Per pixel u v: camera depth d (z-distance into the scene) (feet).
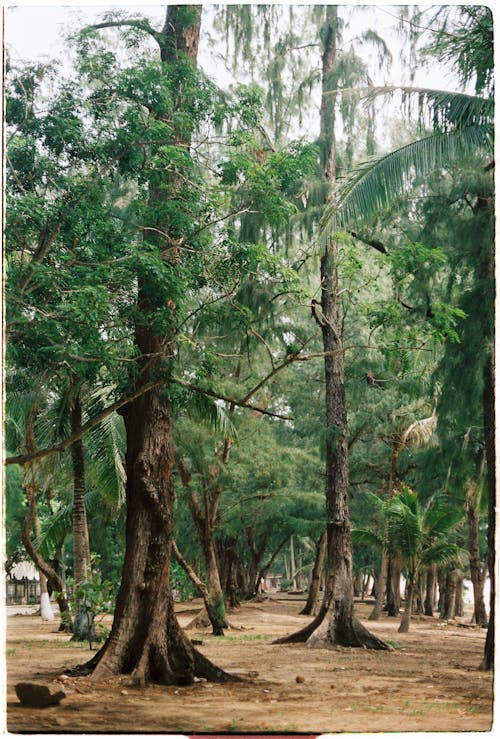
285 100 62.23
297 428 105.50
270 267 41.27
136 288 38.96
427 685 39.68
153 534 39.88
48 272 33.60
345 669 46.60
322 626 61.31
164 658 38.06
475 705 32.99
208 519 80.12
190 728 27.66
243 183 43.68
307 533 108.68
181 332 40.60
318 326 63.87
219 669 39.40
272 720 29.07
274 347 66.90
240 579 152.25
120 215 44.24
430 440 86.28
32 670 40.86
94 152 37.40
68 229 36.40
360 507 106.83
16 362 35.22
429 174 52.01
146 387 38.86
